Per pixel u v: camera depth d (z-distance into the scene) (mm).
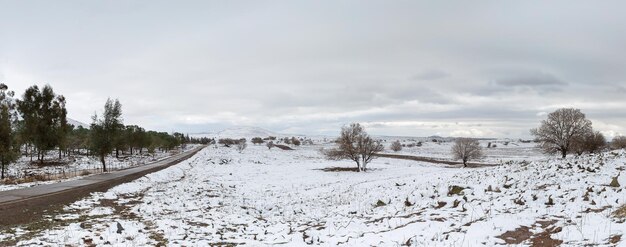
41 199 20078
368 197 22609
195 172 47125
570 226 10172
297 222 16578
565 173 19297
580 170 19438
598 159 22922
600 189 14102
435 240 10633
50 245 10438
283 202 24406
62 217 15711
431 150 143875
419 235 11406
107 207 18906
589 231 9445
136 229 13211
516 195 15359
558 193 14531
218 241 12250
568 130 44500
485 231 10773
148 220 15484
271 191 30766
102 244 10844
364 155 51594
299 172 49688
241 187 33156
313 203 23141
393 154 104250
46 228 13062
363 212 17859
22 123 53406
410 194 19438
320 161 76000
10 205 18016
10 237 11508
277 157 89750
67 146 63000
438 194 18062
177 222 15102
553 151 47250
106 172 41594
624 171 16703
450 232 11219
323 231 13719
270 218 18234
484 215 13055
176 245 11305
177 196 24109
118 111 45125
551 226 10656
